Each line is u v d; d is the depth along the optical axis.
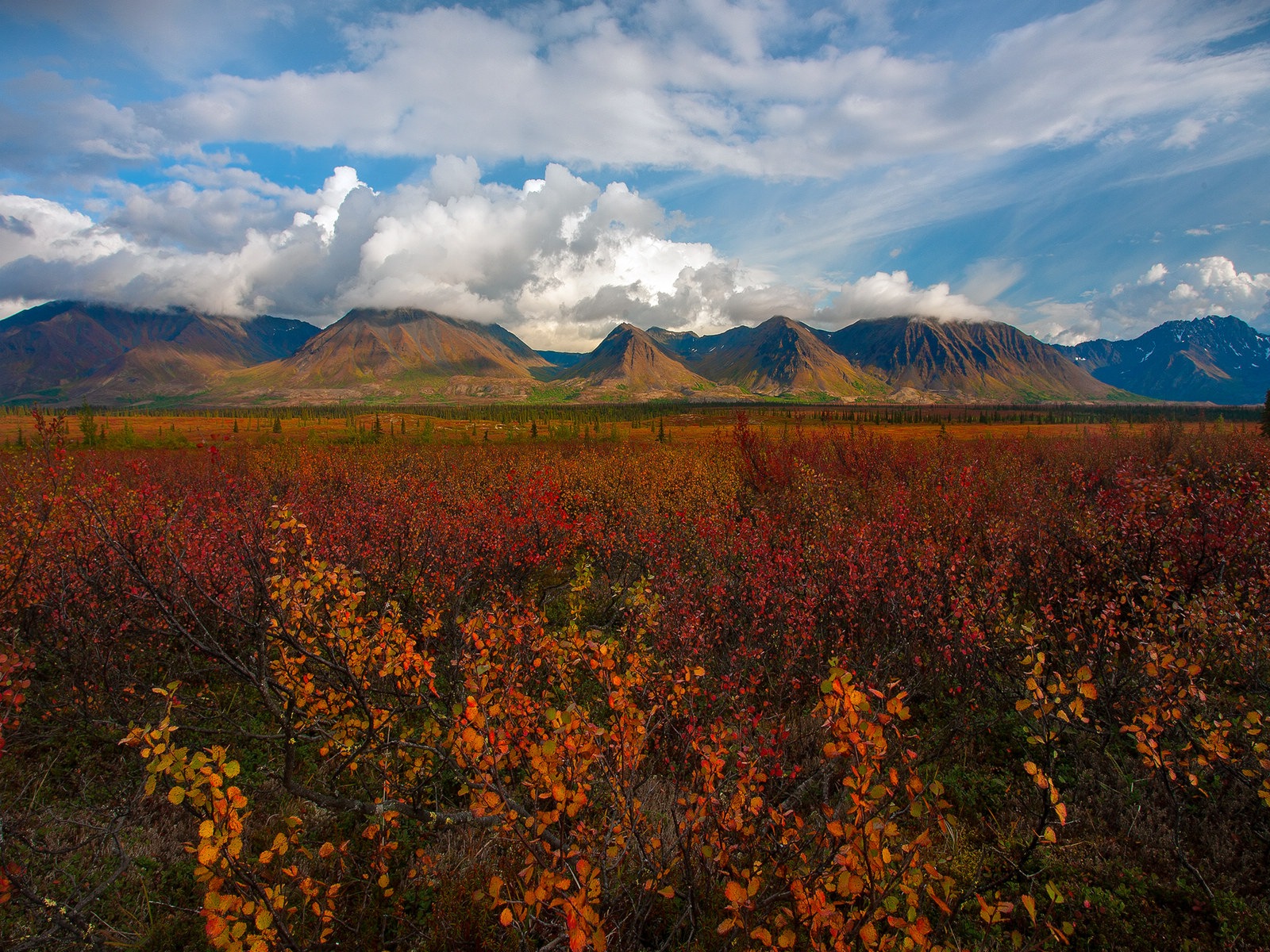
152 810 5.59
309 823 5.48
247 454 27.56
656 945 4.22
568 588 12.34
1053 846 5.03
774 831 4.27
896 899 2.97
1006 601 8.23
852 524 11.30
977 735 6.64
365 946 4.23
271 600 4.67
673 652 7.02
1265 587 7.09
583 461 26.03
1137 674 6.17
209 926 3.02
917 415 156.38
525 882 3.58
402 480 18.14
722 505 15.02
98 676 6.54
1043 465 22.70
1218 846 4.95
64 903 4.14
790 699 7.10
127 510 8.45
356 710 5.71
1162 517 8.70
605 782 4.34
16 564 7.06
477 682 4.14
